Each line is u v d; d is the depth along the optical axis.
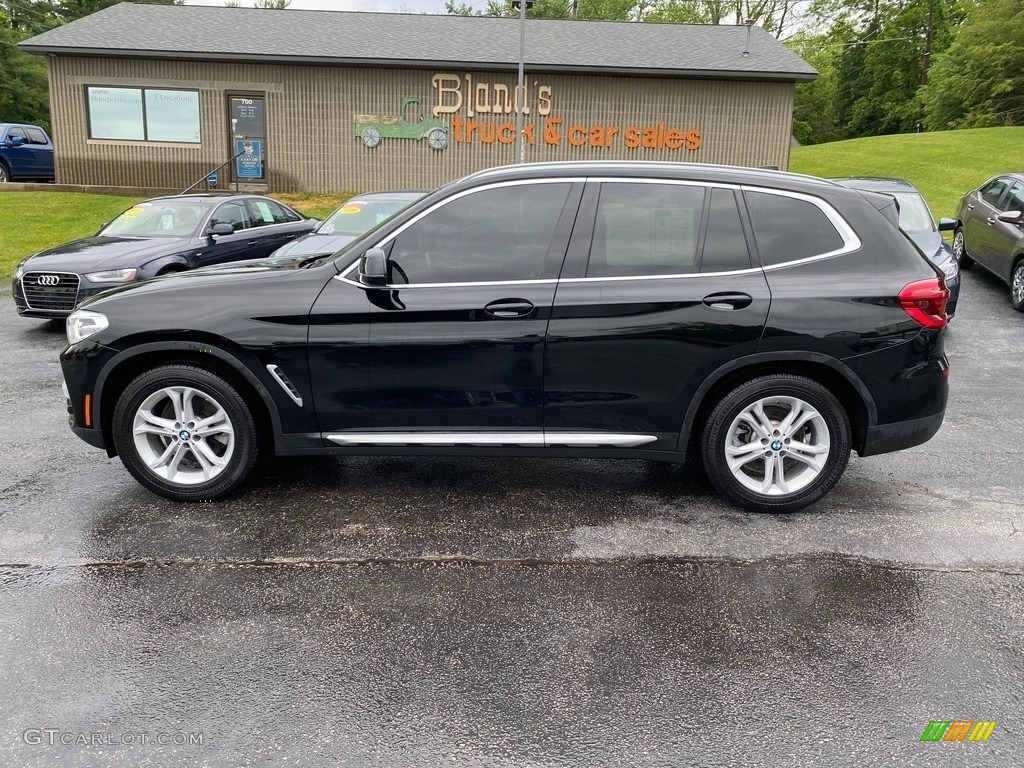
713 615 3.26
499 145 20.83
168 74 20.02
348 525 4.08
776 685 2.81
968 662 2.95
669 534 4.01
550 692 2.76
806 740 2.53
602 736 2.54
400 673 2.87
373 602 3.34
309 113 20.45
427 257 4.04
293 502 4.37
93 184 20.53
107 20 21.36
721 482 4.20
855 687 2.80
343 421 4.15
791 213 4.06
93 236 9.69
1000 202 11.45
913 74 50.72
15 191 18.98
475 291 3.99
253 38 20.73
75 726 2.56
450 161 20.91
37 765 2.38
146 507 4.27
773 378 4.06
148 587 3.44
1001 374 7.42
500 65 19.83
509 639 3.08
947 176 22.72
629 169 4.09
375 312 4.00
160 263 8.74
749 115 20.66
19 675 2.82
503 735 2.55
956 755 2.46
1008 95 36.84
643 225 4.04
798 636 3.11
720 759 2.44
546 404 4.08
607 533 4.02
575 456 4.19
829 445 4.13
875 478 4.80
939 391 4.08
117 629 3.12
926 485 4.69
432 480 4.73
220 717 2.62
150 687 2.77
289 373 4.08
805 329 3.93
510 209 4.04
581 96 20.52
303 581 3.51
